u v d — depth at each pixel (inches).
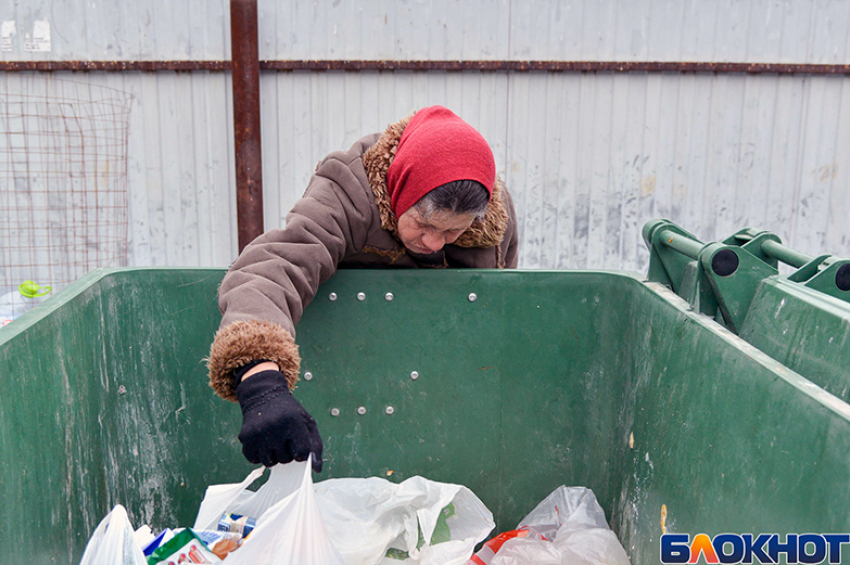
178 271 46.6
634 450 45.7
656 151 130.3
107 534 29.8
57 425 35.5
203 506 41.6
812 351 31.3
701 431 35.3
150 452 48.1
